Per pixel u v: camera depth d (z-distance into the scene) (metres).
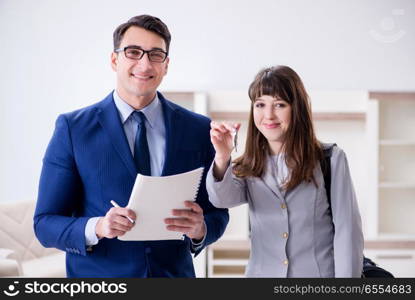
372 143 4.20
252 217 1.84
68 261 1.84
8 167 4.91
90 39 4.88
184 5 4.82
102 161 1.77
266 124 1.76
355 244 1.72
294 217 1.75
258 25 4.82
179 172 1.86
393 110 4.45
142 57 1.75
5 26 4.89
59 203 1.79
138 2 4.85
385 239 4.13
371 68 4.81
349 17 4.80
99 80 4.88
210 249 4.14
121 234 1.62
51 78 4.89
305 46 4.81
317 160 1.77
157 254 1.79
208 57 4.82
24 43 4.89
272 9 4.81
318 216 1.75
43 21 4.88
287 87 1.75
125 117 1.84
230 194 1.80
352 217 1.73
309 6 4.80
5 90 4.90
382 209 4.45
